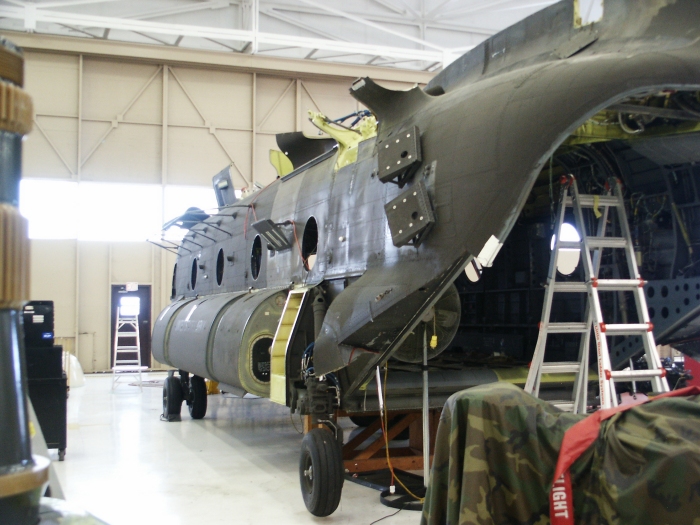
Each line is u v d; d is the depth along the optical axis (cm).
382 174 452
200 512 495
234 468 641
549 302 438
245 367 601
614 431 212
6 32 1493
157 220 1648
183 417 972
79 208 1594
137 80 1636
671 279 496
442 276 387
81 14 1501
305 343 541
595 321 425
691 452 188
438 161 411
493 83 411
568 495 217
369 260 480
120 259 1638
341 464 461
